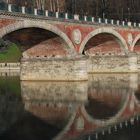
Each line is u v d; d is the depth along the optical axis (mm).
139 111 42781
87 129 34594
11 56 128500
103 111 42844
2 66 118938
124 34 88375
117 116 40156
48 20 62500
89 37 74625
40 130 34312
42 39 67688
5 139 31422
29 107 46031
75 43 70250
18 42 68500
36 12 60438
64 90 60188
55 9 132625
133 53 91375
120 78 78750
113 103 47812
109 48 91312
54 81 71812
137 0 149750
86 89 61031
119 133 33031
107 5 140750
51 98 52500
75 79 70500
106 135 32344
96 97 52656
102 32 79125
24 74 74875
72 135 32406
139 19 146250
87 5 137875
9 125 36375
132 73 90625
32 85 68125
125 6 146125
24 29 59250
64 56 70875
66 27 67625
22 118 39469
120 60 91188
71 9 134125
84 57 71250
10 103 49531
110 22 83188
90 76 85188
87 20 74750
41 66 73000
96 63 93562
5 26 53938
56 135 32469
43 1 123125
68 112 42344
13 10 55875
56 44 69062
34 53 73000
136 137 31672
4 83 74500
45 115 40844
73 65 70188
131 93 56000
